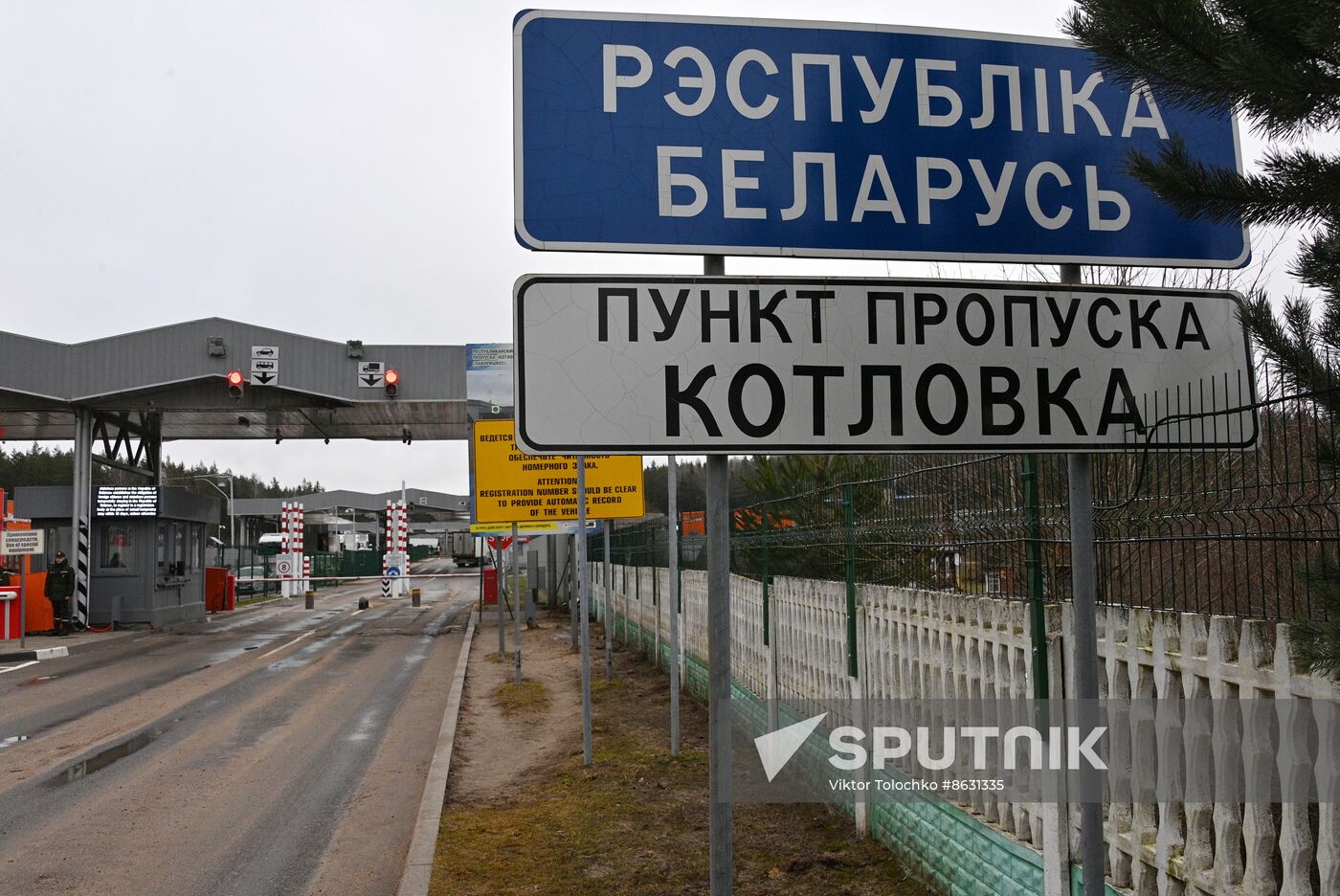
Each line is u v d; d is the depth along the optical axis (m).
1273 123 2.31
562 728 10.19
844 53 2.68
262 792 8.12
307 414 26.77
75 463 25.00
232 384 23.05
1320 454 2.47
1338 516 2.60
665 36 2.62
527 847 6.09
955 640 4.56
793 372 2.48
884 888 4.96
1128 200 2.78
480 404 23.89
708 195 2.59
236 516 72.94
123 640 23.05
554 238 2.54
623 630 18.39
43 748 10.27
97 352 23.61
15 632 23.78
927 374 2.53
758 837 6.00
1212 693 2.98
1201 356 2.67
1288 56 2.27
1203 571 3.76
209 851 6.50
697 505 11.59
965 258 2.68
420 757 9.33
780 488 8.27
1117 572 4.06
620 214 2.56
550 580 31.16
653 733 9.47
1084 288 2.62
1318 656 2.13
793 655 7.10
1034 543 3.80
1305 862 2.67
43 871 6.14
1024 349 2.58
